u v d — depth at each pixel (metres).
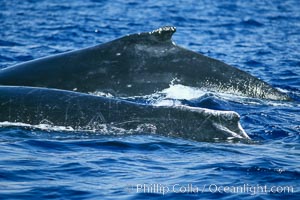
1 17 147.12
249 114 72.81
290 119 71.88
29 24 139.50
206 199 48.16
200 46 124.75
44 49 115.06
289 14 171.25
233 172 53.00
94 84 80.25
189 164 54.78
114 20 150.25
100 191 49.16
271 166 54.22
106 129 61.97
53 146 58.12
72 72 80.88
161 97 79.62
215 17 161.50
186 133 60.84
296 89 89.88
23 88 65.69
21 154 55.72
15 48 114.25
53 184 49.97
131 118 62.38
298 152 58.59
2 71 81.81
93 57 82.19
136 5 174.50
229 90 81.81
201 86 81.50
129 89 80.38
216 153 57.38
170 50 82.88
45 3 170.88
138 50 82.56
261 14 169.12
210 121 61.22
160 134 61.12
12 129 61.97
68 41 124.62
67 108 63.47
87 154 56.53
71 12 158.50
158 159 55.88
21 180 50.53
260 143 61.16
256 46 125.88
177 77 81.56
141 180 51.38
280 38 136.38
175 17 158.38
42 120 63.03
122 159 55.56
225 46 125.38
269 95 82.19
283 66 106.50
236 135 60.97
